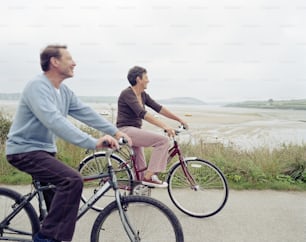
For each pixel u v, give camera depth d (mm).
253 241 2771
